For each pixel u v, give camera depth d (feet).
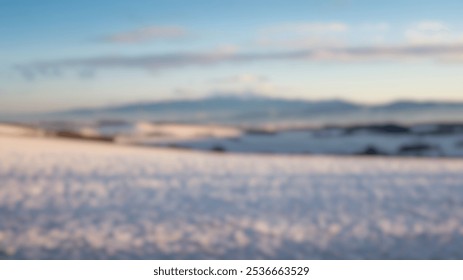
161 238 27.48
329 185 45.37
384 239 27.76
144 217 31.96
